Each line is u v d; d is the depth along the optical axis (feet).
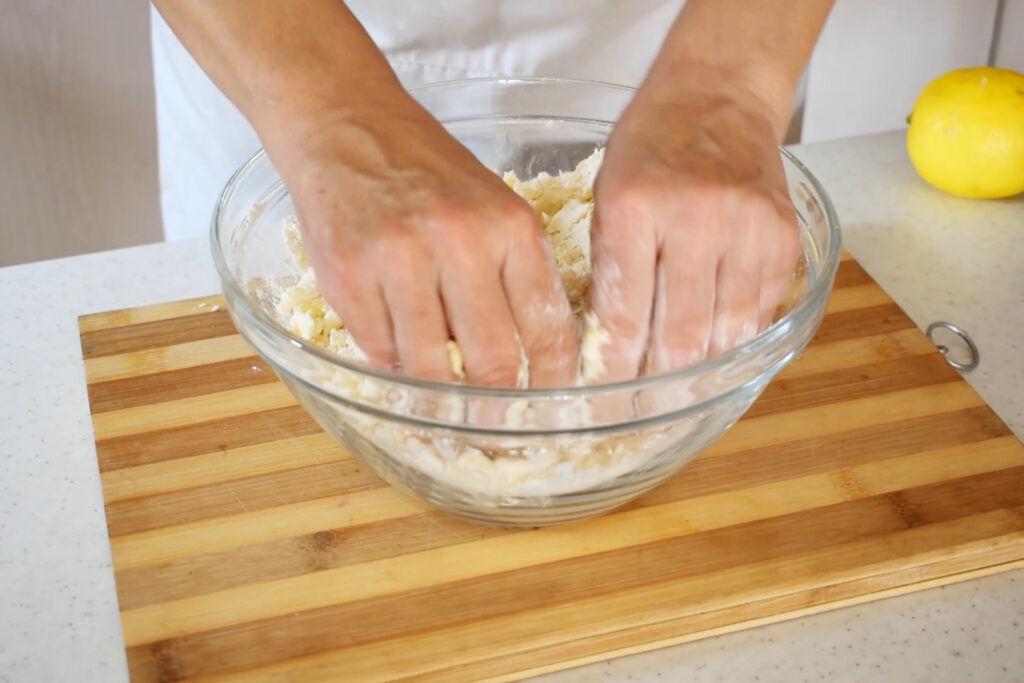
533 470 2.42
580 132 3.02
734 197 2.38
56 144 5.53
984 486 2.67
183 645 2.44
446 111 3.00
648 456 2.43
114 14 5.16
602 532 2.59
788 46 2.62
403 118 2.44
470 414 2.28
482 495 2.46
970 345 2.99
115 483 2.68
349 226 2.32
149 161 5.75
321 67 2.46
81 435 2.81
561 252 2.70
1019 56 4.07
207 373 2.90
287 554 2.57
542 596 2.50
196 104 3.62
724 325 2.44
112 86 5.41
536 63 3.55
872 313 3.03
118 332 2.99
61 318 3.07
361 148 2.39
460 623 2.46
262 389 2.86
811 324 2.43
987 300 3.10
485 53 3.53
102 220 5.89
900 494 2.65
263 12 2.48
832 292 3.08
